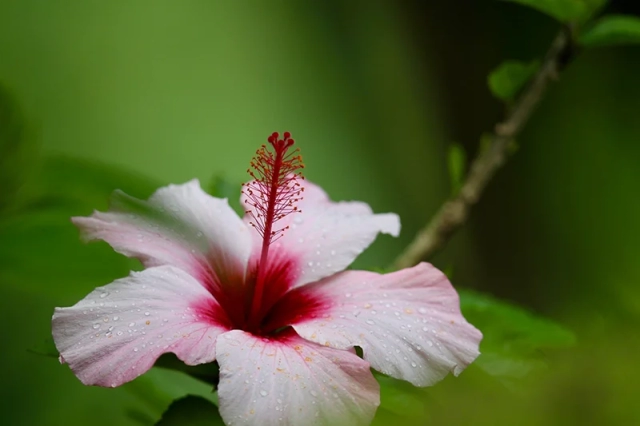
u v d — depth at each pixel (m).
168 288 0.57
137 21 1.29
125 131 1.21
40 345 0.58
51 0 1.25
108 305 0.56
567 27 0.70
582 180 0.91
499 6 1.27
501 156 0.71
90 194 0.65
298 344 0.57
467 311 0.62
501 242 1.19
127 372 0.55
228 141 1.27
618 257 0.54
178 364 0.58
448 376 0.59
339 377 0.55
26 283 0.65
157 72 1.27
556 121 1.11
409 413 0.58
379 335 0.57
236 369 0.55
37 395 0.98
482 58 1.28
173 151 1.23
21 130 0.63
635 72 1.07
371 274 0.60
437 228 0.71
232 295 0.61
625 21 0.69
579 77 1.09
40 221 0.63
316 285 0.61
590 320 0.51
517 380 0.59
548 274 1.11
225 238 0.62
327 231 0.63
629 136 0.63
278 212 0.61
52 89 1.19
